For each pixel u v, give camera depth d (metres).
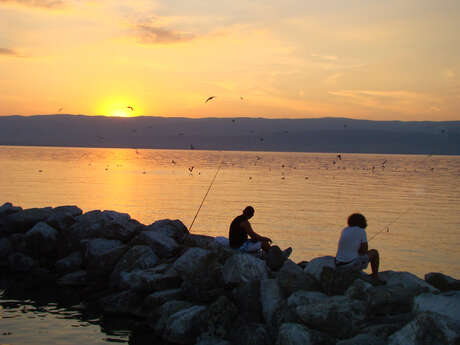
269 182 79.06
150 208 38.25
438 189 73.19
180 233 13.73
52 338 8.70
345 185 76.75
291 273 8.80
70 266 12.95
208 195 52.28
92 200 42.19
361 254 8.81
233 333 7.96
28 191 48.16
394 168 161.12
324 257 9.48
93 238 13.38
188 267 10.20
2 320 9.61
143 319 9.74
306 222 33.12
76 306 10.57
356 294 7.84
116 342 8.53
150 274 10.45
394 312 7.49
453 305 6.72
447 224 34.91
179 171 106.38
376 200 52.69
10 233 14.91
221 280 9.50
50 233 14.13
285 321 7.76
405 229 32.25
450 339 5.98
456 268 20.72
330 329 7.18
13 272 13.24
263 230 29.23
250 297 8.54
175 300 9.64
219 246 11.03
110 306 10.30
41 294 11.40
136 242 12.45
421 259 22.47
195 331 8.35
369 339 6.37
